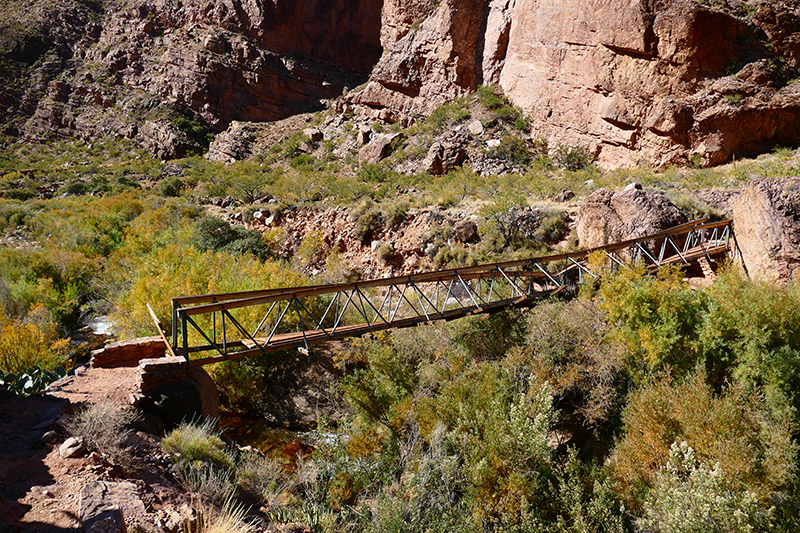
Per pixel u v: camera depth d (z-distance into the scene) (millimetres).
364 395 10383
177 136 55938
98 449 5324
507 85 36719
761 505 6082
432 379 11203
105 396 6973
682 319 9242
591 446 9039
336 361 12703
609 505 6695
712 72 25266
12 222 28422
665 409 7527
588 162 29469
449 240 20672
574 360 10250
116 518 4031
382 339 11844
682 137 25203
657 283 9797
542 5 33469
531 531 6387
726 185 18703
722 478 6023
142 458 5672
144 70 66438
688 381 8227
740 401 7383
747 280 9844
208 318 12117
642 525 6219
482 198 23859
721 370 8859
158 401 7293
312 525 6223
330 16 70312
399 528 6453
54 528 3902
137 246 21453
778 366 7805
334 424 11391
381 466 8695
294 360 12594
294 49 69562
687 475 6516
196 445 6242
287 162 44625
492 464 7359
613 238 15414
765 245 11594
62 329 14648
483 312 11383
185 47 64375
